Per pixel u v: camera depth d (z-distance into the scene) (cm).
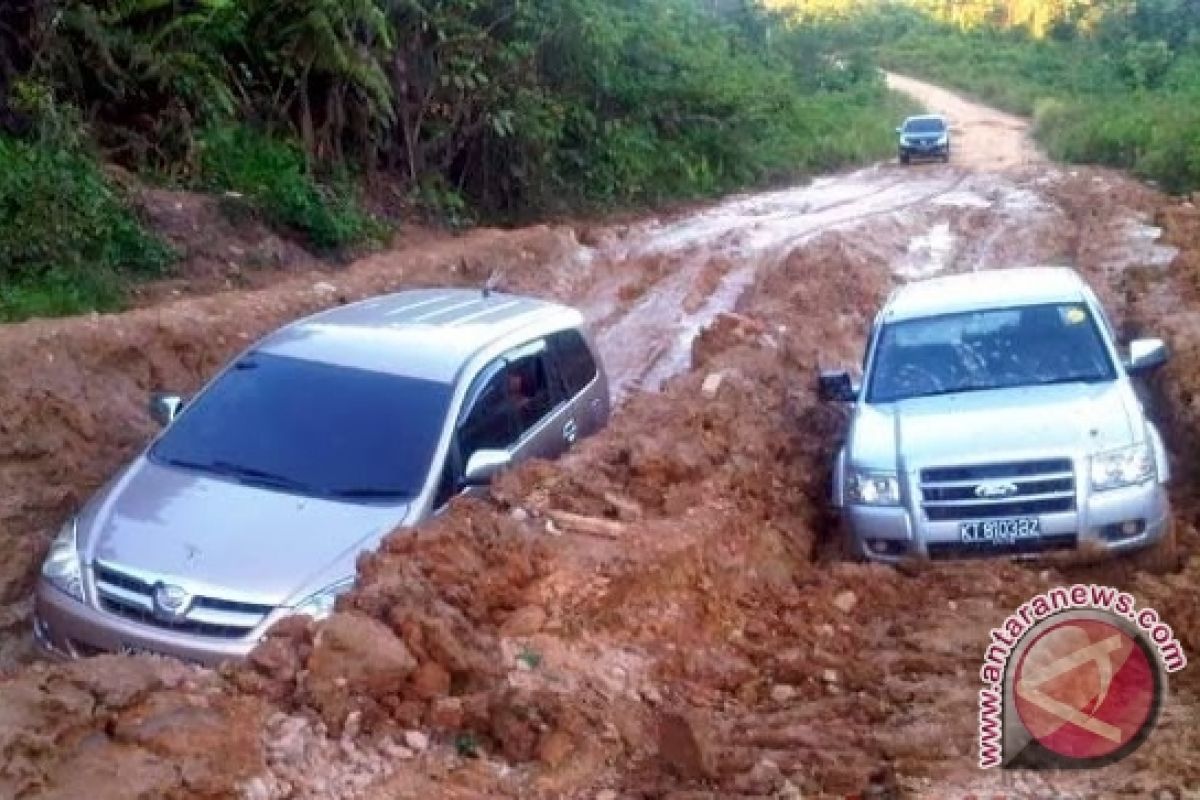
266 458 739
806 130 4350
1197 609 696
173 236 1523
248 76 1902
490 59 2369
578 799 501
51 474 941
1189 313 1352
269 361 802
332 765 498
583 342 980
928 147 4294
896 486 797
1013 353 897
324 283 1525
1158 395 1129
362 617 555
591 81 2886
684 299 1839
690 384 1116
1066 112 5088
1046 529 775
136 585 649
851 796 507
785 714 595
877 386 901
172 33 1739
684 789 511
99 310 1278
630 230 2436
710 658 659
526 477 793
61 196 1352
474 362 807
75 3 1594
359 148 2103
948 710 591
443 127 2255
